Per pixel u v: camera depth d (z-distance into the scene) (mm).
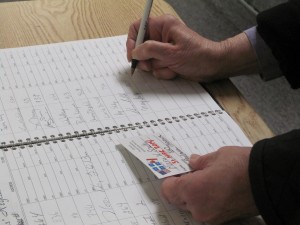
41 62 851
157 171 627
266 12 849
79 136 693
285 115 1867
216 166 601
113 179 628
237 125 760
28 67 833
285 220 552
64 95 778
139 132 717
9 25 937
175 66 845
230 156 605
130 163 656
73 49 900
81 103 766
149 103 790
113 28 979
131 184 624
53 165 636
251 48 882
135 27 896
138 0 1077
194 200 589
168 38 872
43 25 954
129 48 878
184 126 744
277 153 559
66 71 838
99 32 962
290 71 841
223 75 878
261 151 568
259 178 557
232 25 2305
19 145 662
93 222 562
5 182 601
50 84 800
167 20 872
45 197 587
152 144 685
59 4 1027
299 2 833
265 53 884
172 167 640
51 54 877
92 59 881
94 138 693
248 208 589
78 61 870
